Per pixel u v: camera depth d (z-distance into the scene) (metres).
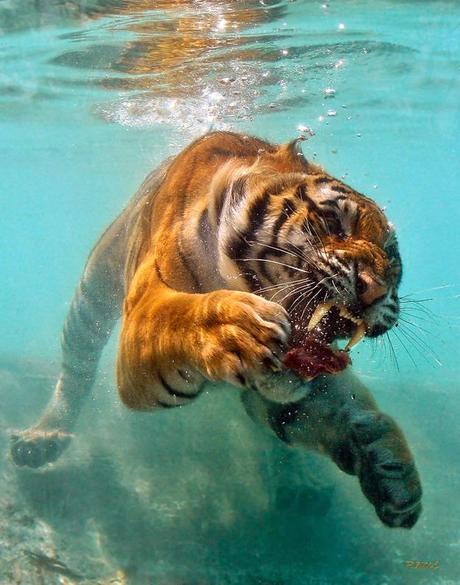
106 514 1.42
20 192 9.49
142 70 2.70
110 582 1.22
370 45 2.52
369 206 1.02
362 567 1.29
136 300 0.99
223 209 0.97
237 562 1.29
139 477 1.55
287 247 0.95
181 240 1.01
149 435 1.75
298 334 0.85
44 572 1.22
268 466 1.53
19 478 1.52
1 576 1.19
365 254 0.92
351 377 1.09
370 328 0.92
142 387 0.92
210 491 1.50
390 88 3.29
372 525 1.41
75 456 1.64
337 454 1.03
